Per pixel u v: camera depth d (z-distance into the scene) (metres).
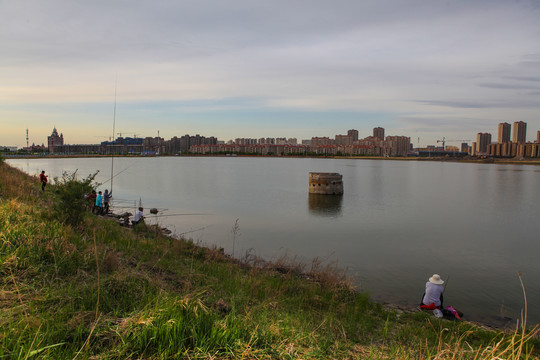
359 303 9.65
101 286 5.55
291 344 4.47
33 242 7.00
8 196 14.21
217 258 13.34
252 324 4.93
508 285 14.80
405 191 55.94
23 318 4.00
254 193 48.66
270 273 11.94
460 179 86.50
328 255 18.84
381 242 22.31
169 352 3.77
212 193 47.19
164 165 136.12
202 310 4.66
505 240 23.64
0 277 5.45
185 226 25.12
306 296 9.12
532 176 102.31
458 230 26.77
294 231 24.88
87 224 12.02
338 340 5.62
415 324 8.52
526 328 9.93
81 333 3.93
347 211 35.06
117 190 48.31
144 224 17.52
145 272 7.70
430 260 18.47
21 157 176.75
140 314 4.35
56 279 5.76
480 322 10.81
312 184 48.59
